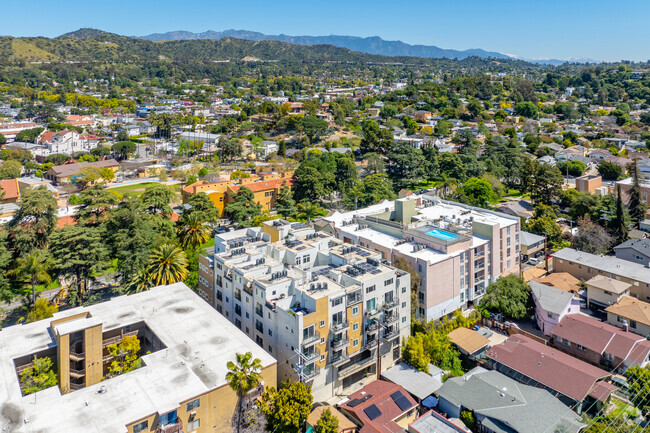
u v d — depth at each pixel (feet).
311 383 197.06
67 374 175.11
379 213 346.74
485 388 196.85
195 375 164.35
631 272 291.58
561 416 178.81
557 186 476.95
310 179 481.05
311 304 197.06
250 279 219.61
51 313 239.91
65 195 547.90
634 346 221.46
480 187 493.36
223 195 461.37
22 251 293.43
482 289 288.71
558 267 323.98
